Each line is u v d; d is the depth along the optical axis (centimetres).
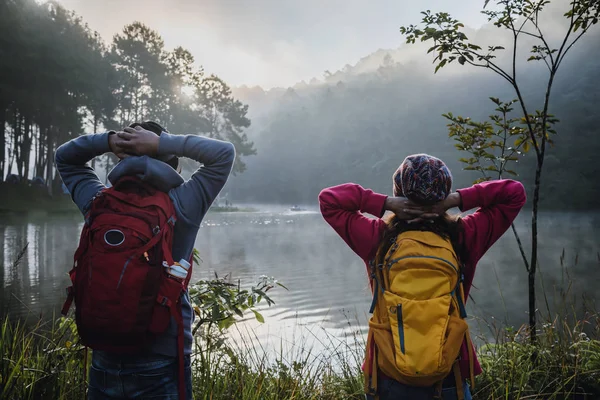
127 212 133
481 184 165
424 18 314
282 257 1572
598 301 750
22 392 195
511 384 240
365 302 851
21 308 665
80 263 132
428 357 133
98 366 139
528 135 328
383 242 158
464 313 148
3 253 1327
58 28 4538
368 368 151
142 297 126
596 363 260
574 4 299
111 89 5266
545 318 335
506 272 1276
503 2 309
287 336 561
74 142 155
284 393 245
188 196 145
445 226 158
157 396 135
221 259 1500
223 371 255
